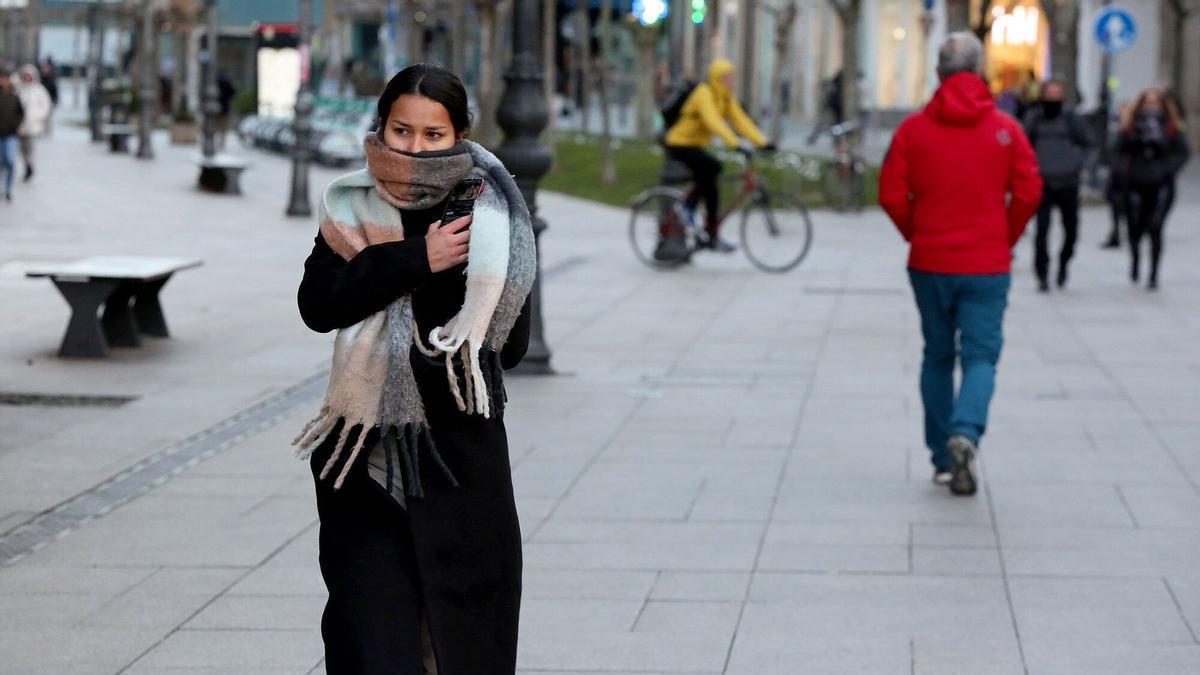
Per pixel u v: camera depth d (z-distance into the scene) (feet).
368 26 554.46
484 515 27.45
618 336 97.09
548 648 40.55
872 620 42.91
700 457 63.21
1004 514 54.19
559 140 329.52
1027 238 163.63
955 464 56.18
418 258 26.61
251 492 56.75
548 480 59.06
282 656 39.83
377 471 27.50
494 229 26.76
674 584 46.19
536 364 82.28
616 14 489.26
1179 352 90.07
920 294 57.36
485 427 27.61
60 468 60.23
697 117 132.16
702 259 143.13
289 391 76.54
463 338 26.61
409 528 27.32
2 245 140.77
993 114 55.98
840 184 198.90
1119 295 116.88
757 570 47.60
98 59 333.21
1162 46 325.42
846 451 64.54
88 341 84.58
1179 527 52.24
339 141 276.82
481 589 27.48
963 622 42.68
